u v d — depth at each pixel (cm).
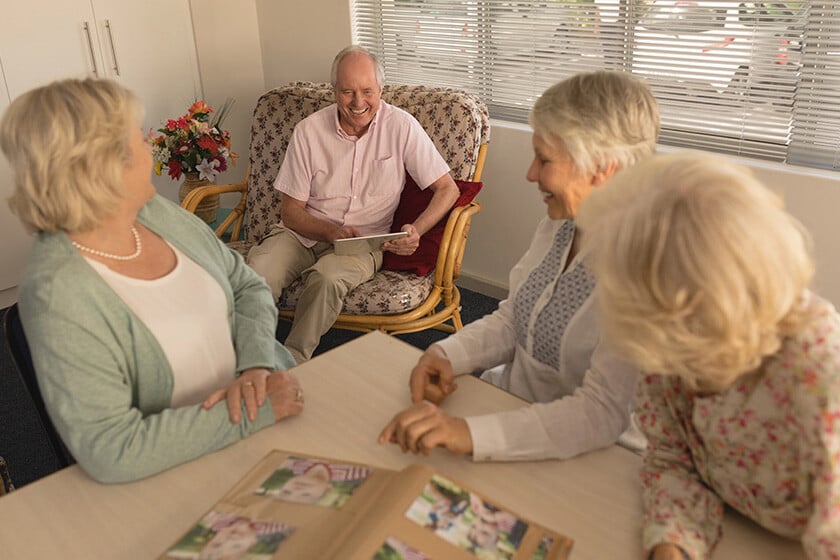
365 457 106
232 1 368
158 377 122
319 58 362
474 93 316
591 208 78
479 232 324
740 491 86
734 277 63
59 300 108
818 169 229
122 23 340
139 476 104
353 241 235
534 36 288
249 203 299
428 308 242
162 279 126
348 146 260
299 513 86
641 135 111
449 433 103
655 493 91
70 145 105
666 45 250
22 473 223
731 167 70
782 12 220
